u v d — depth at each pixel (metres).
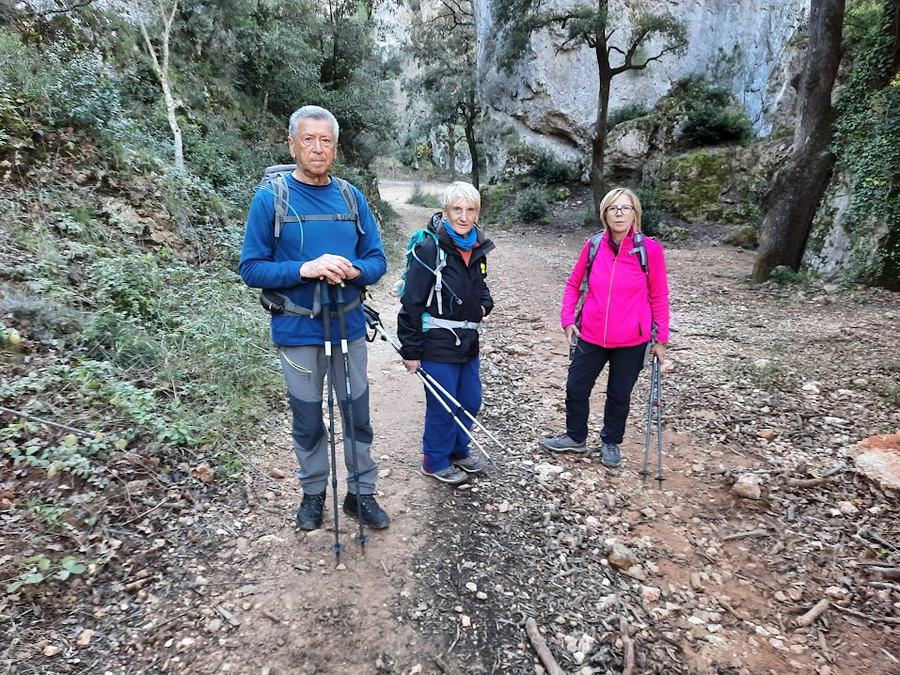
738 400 4.65
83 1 9.87
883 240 9.05
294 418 2.69
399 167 52.38
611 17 20.69
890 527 2.99
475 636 2.29
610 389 3.55
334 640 2.24
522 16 19.30
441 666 2.14
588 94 24.58
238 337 4.84
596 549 2.85
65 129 6.48
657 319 3.37
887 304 8.33
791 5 18.45
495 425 4.27
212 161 9.92
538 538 2.93
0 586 2.27
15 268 4.42
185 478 3.14
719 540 2.95
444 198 2.98
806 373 5.23
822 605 2.50
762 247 10.41
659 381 3.43
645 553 2.83
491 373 5.42
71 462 2.91
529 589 2.56
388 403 4.67
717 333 6.70
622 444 3.96
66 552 2.49
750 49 20.84
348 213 2.59
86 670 2.03
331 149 2.46
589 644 2.27
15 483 2.79
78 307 4.49
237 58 14.28
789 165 10.13
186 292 5.59
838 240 9.67
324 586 2.52
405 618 2.36
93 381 3.61
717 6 22.47
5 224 4.99
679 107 21.84
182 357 4.32
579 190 24.48
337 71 19.84
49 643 2.10
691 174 19.11
